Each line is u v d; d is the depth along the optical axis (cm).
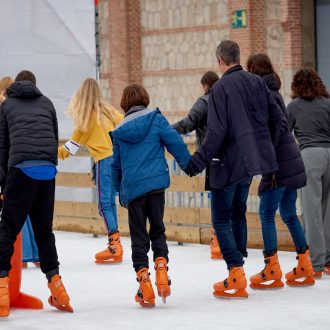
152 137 1220
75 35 1986
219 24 4212
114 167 1241
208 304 1224
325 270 1419
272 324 1095
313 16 4047
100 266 1573
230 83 1212
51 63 2005
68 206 1992
